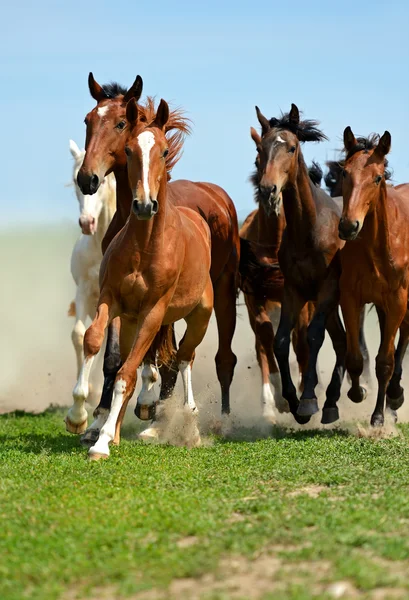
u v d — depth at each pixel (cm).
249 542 739
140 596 645
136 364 1188
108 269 1193
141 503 877
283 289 1570
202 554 714
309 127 1534
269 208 1484
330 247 1524
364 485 987
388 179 1456
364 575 655
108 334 1334
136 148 1145
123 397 1180
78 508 860
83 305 1755
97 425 1282
